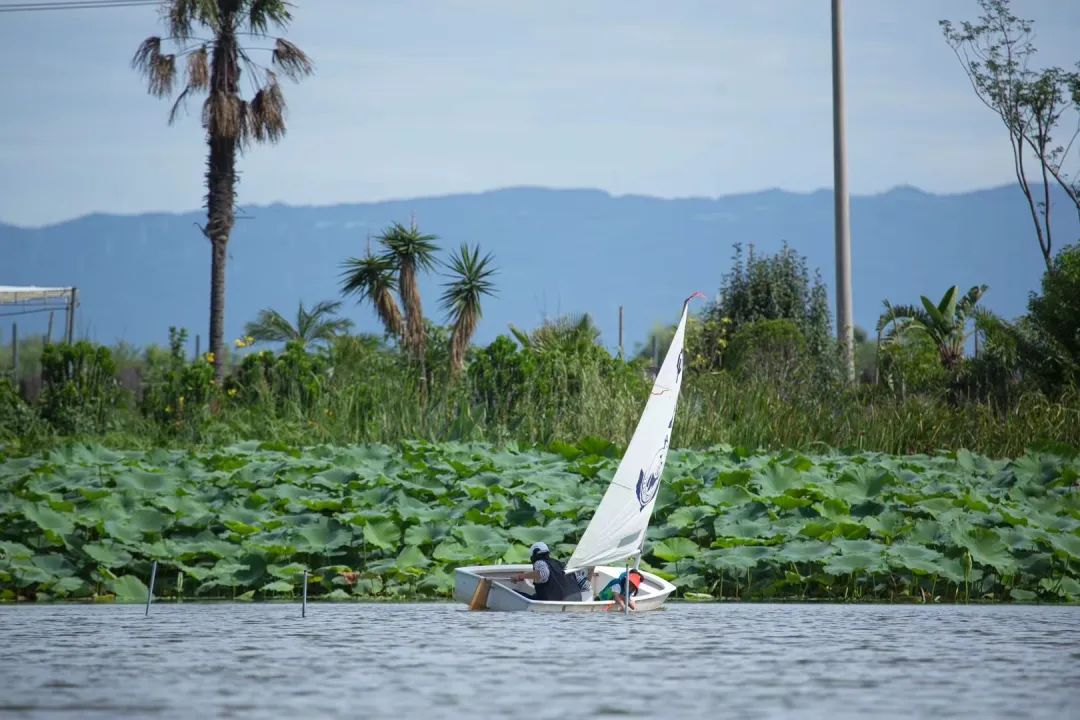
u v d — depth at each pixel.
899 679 36.72
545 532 62.12
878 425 85.81
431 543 62.22
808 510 65.50
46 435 92.81
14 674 37.22
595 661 39.72
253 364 98.00
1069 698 33.91
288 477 69.56
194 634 45.72
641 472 55.09
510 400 89.75
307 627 47.66
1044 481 72.06
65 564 59.78
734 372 97.75
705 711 32.12
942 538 61.94
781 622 49.53
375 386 89.94
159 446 88.38
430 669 38.09
